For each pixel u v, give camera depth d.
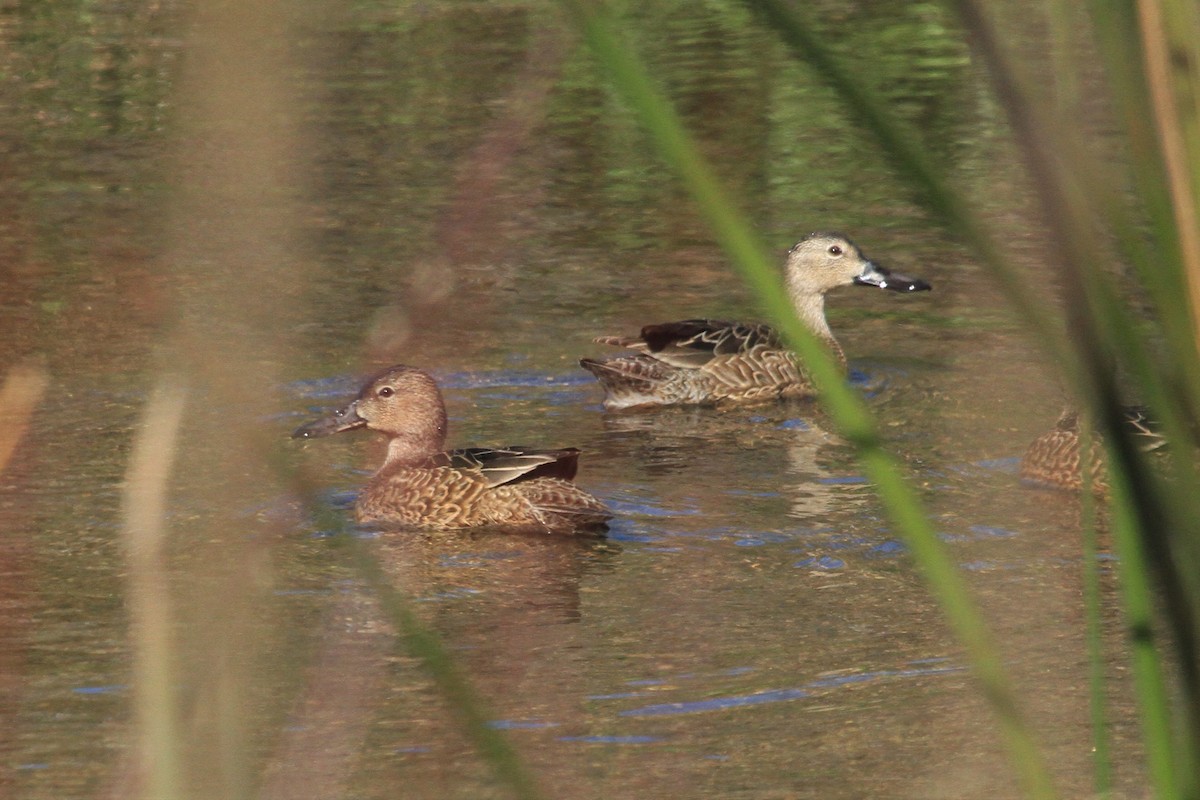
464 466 15.63
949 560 3.03
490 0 32.88
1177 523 2.66
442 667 3.19
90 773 9.70
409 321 3.60
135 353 19.73
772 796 9.27
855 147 30.70
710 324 21.69
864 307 24.48
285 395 19.14
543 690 11.17
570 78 33.59
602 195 28.27
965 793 9.15
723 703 10.99
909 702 10.94
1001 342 21.61
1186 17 2.43
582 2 2.48
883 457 2.85
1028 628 12.34
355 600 13.10
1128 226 2.52
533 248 25.77
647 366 20.55
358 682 10.94
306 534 14.83
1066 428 17.00
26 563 13.56
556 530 15.32
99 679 11.30
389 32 31.94
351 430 17.23
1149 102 2.44
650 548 14.83
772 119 30.91
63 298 21.70
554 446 18.69
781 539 15.04
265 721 9.91
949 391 20.27
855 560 14.38
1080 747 9.88
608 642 12.28
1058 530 15.02
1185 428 2.58
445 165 26.95
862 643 12.23
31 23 31.22
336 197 25.88
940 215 2.49
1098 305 2.54
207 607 4.48
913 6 33.62
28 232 24.64
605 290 24.14
